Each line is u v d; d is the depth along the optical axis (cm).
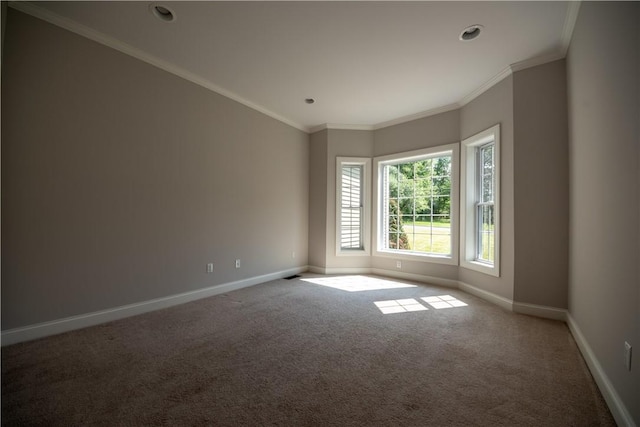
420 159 439
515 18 223
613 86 149
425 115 418
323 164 486
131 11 221
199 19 230
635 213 125
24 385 160
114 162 261
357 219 497
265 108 414
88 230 246
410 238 449
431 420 134
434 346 213
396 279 438
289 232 464
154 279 291
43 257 223
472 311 292
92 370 177
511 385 164
